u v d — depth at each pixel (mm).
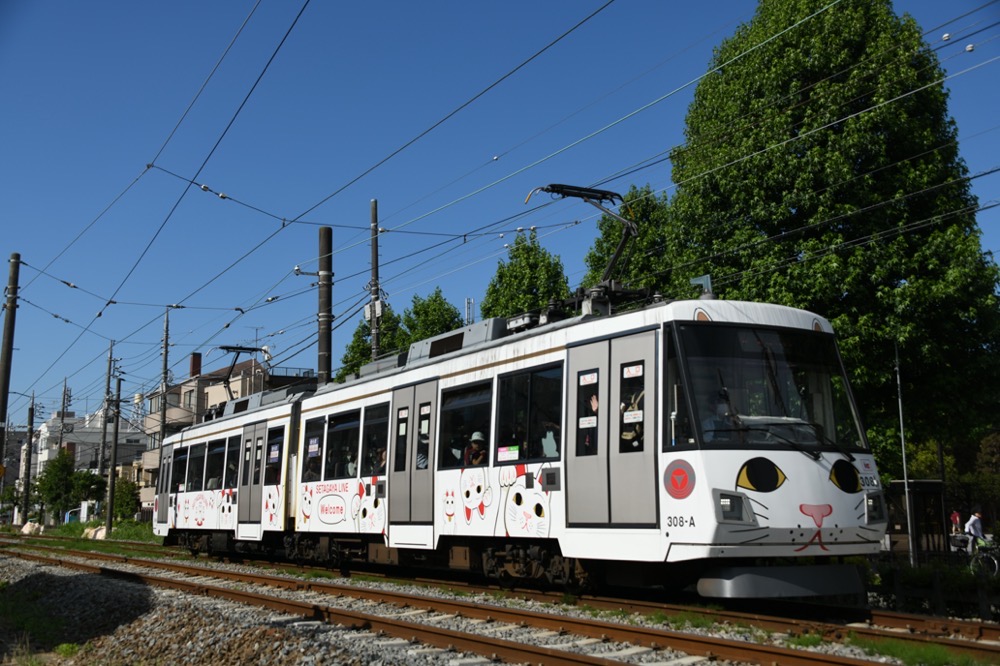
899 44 17250
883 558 16453
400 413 15656
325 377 23891
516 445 12609
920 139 17125
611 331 11273
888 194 17062
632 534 10508
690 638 8398
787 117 17531
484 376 13539
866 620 9859
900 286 16453
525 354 12742
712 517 9602
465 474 13586
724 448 9859
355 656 8727
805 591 9844
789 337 10883
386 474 15758
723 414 10086
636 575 11180
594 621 9555
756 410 10297
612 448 10930
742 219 18172
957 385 17094
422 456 14789
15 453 115562
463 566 14078
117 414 47594
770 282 17266
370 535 16703
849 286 16562
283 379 60469
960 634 8914
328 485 17797
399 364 16891
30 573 21234
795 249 17375
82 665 10680
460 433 13930
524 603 12086
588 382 11477
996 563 16547
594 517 11070
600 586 12133
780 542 9781
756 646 7836
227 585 16766
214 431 24281
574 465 11461
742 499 9727
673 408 10258
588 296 12461
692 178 18328
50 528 61812
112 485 46500
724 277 18328
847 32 17422
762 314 10859
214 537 23906
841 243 16672
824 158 16891
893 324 16438
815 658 7375
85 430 105750
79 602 15438
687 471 9906
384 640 9742
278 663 8992
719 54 21328
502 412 13023
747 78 18578
